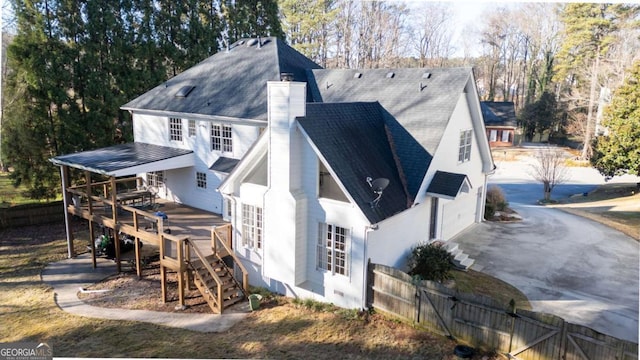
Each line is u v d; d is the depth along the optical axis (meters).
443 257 15.98
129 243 19.52
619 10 46.62
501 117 55.59
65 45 27.88
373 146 16.31
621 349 9.38
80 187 21.44
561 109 56.16
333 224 14.20
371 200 13.84
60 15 27.61
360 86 20.75
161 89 25.27
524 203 31.19
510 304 10.94
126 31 30.83
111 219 18.70
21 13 26.50
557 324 10.22
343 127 15.76
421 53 63.59
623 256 18.75
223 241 16.62
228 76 23.36
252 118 19.06
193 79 24.75
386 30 61.44
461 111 19.14
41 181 28.39
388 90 19.59
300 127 14.07
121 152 22.75
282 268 15.12
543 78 59.34
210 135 21.52
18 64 26.75
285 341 12.62
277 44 23.86
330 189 14.36
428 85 18.66
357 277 13.90
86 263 20.34
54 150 28.34
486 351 11.45
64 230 25.95
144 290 16.98
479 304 11.52
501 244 20.22
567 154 49.81
